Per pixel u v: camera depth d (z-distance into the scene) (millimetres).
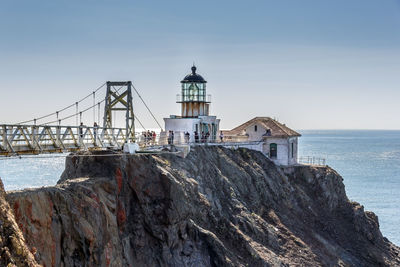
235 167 58281
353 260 57281
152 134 55969
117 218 37688
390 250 65000
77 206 32938
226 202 51250
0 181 28250
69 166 41188
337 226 64188
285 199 62938
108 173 38500
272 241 51062
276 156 72750
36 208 30094
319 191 69625
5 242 24609
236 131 74688
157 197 39781
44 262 29578
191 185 44500
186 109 67188
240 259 43500
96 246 32938
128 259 37219
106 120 44469
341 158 184375
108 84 44375
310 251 52875
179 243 40250
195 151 54312
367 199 98125
